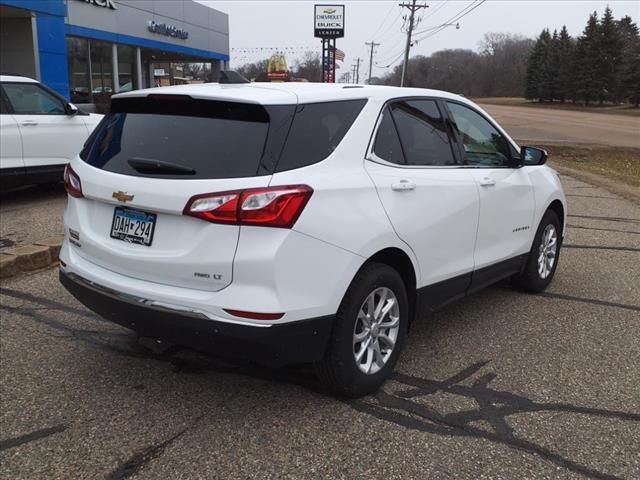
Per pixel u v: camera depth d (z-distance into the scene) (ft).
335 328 10.55
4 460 9.39
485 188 14.25
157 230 10.14
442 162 13.26
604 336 14.83
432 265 12.58
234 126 10.13
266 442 9.96
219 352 9.85
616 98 286.87
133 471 9.18
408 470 9.28
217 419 10.67
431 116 13.41
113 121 11.76
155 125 10.89
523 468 9.36
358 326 11.08
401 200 11.54
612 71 285.64
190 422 10.55
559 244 18.86
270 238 9.39
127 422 10.53
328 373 10.80
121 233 10.69
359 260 10.52
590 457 9.69
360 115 11.34
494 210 14.65
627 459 9.65
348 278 10.37
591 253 23.22
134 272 10.48
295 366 12.71
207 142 10.11
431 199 12.33
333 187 10.19
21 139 27.66
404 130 12.39
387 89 12.42
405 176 11.85
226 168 9.67
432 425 10.55
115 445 9.84
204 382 12.03
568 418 10.89
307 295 9.81
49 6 62.39
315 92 10.85
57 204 29.04
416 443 9.99
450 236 12.99
